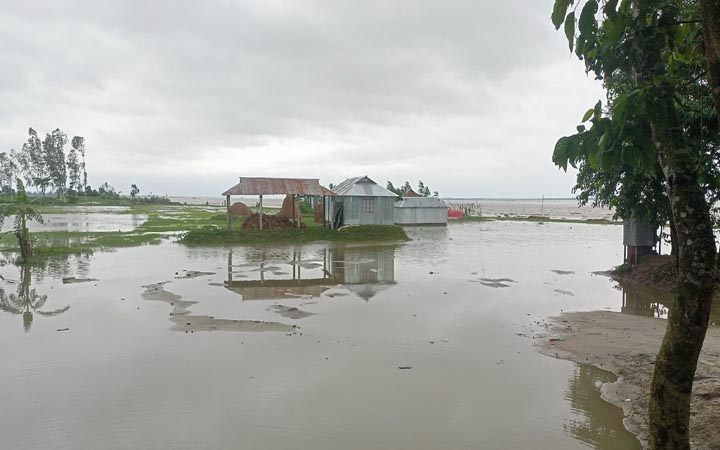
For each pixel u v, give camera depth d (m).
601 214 95.50
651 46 4.06
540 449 6.32
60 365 9.20
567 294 16.16
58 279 18.11
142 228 39.69
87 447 6.36
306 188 34.62
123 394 7.91
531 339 10.94
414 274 19.86
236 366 9.12
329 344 10.45
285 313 13.09
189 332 11.28
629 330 11.67
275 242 31.12
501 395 7.94
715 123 9.91
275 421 7.01
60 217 55.31
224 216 52.50
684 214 3.95
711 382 7.79
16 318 12.56
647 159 3.93
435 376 8.71
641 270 18.97
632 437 6.63
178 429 6.79
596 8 3.66
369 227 34.16
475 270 21.09
